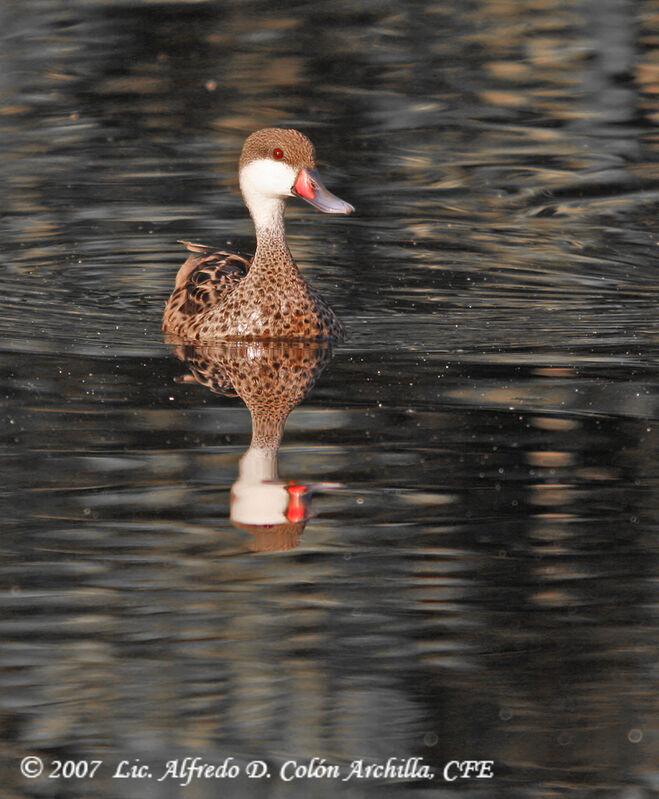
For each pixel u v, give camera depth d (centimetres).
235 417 1148
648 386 1212
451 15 2766
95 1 2853
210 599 867
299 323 1370
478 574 895
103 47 2520
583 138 2070
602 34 2605
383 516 969
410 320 1444
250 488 1009
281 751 731
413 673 794
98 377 1248
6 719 752
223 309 1385
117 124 2122
